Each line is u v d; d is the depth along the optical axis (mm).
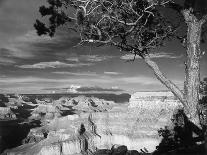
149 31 13922
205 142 11969
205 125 13891
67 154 115812
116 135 120375
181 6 13047
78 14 12391
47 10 12977
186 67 13242
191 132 12867
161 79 13195
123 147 22250
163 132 18297
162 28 14070
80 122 133875
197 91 12977
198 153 11688
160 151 15695
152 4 12484
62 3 12844
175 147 14336
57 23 12930
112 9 12672
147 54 13328
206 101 17031
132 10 12586
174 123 18578
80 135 124188
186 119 13016
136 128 117750
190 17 12977
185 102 13016
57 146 114312
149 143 110562
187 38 13234
